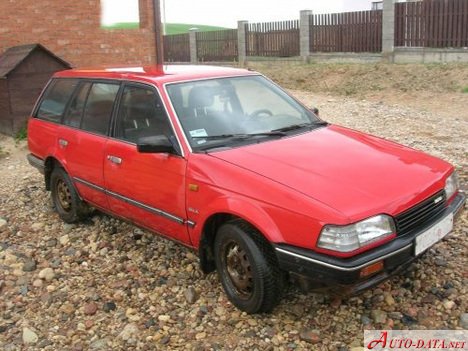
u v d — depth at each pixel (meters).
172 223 4.30
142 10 12.24
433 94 14.26
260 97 4.81
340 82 17.09
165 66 5.34
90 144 5.12
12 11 10.49
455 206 3.93
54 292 4.53
